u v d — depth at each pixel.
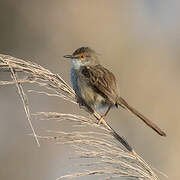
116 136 6.55
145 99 16.89
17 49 19.94
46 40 19.66
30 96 17.81
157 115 16.41
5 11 20.05
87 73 8.65
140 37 18.78
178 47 18.56
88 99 8.61
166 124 16.08
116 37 18.58
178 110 16.50
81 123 6.52
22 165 17.14
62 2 19.33
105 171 6.19
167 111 16.48
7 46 19.97
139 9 19.52
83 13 18.91
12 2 20.09
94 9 18.89
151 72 17.50
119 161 6.23
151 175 6.37
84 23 18.80
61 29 19.36
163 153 15.22
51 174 16.22
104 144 6.29
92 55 9.12
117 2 19.03
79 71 8.84
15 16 20.09
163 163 15.02
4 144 17.83
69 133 6.26
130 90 17.23
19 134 18.00
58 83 6.72
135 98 16.98
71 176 6.05
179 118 16.23
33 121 17.14
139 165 6.37
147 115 16.52
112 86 8.43
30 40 19.92
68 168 6.23
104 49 18.38
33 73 6.57
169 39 18.88
